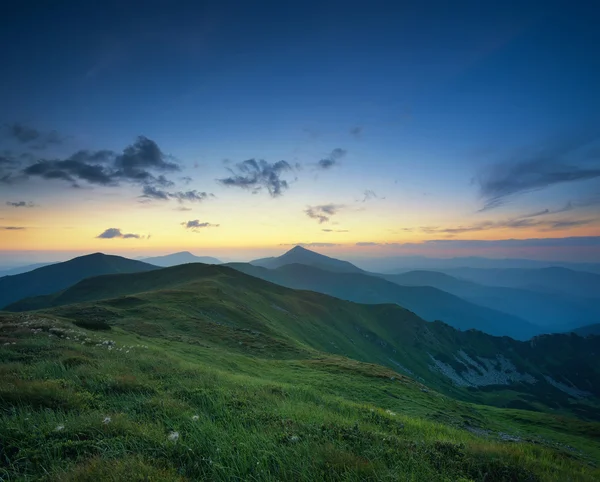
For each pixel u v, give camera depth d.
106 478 5.75
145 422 9.09
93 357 18.97
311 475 6.59
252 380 20.83
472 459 8.95
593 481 9.73
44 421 8.46
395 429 12.84
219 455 7.25
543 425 43.81
